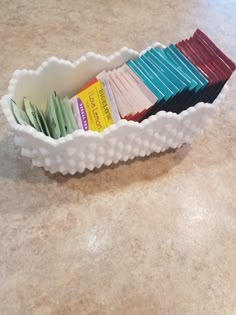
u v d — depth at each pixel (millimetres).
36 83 570
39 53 796
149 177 619
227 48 879
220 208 599
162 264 531
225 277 529
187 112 541
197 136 619
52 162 534
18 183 583
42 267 509
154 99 533
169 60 591
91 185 594
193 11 958
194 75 550
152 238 554
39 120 545
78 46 829
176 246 550
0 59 765
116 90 567
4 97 501
